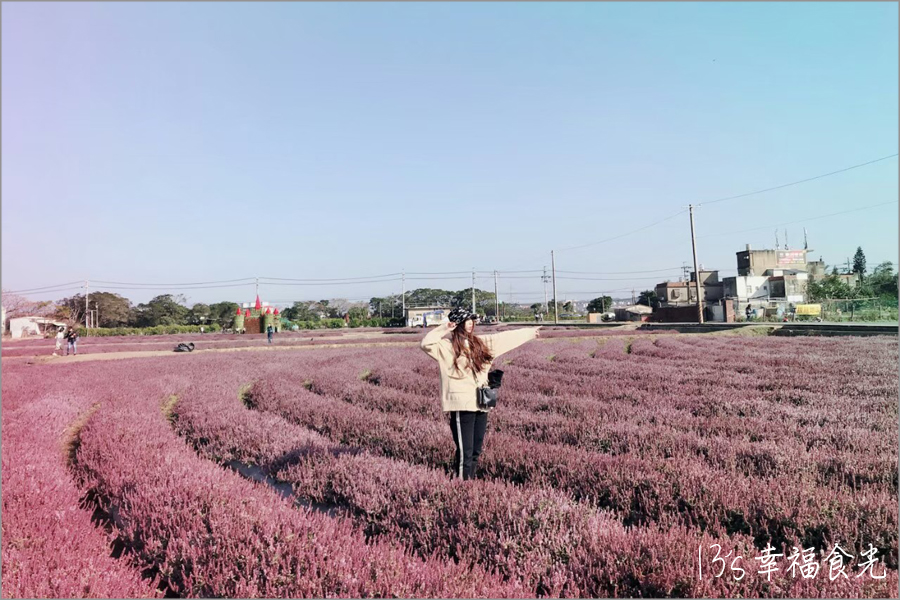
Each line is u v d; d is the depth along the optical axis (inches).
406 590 111.7
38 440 262.4
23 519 144.2
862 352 657.0
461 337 188.2
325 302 3924.7
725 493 166.6
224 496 159.5
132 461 211.2
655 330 1453.0
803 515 150.9
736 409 327.3
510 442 234.2
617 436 257.9
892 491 172.2
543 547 135.6
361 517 171.3
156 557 139.9
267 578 118.6
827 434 249.6
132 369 689.6
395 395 408.5
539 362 655.8
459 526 146.6
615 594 119.8
